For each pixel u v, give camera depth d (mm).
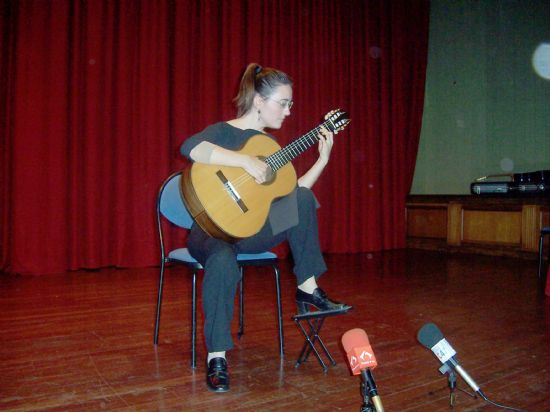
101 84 4211
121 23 4254
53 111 4004
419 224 6086
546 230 3826
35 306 2873
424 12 6129
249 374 1811
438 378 1769
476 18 5805
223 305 1666
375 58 5797
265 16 4992
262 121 1936
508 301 3057
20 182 3924
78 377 1769
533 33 5246
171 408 1513
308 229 1806
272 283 3670
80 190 4176
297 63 5227
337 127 1935
